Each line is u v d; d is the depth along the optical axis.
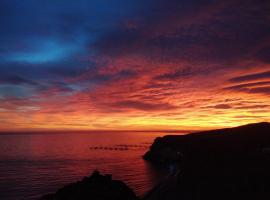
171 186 30.64
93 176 30.70
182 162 58.41
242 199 21.23
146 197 30.30
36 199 37.47
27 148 166.62
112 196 27.16
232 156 52.22
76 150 146.38
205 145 79.12
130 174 57.47
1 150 148.88
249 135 80.44
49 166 77.38
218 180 28.75
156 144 99.12
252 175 29.03
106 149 153.00
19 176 58.59
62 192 29.27
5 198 38.41
